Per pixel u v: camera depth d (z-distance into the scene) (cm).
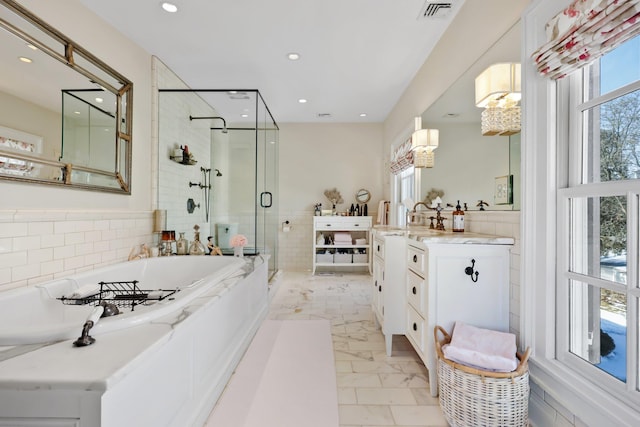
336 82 364
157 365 109
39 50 180
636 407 102
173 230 306
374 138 543
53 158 189
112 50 245
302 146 543
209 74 340
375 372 195
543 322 141
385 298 221
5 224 160
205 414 149
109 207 240
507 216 168
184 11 230
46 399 83
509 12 167
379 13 234
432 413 155
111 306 125
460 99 225
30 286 162
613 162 114
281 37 267
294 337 251
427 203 293
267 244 404
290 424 146
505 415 128
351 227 505
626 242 108
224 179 386
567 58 122
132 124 266
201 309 140
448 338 163
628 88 107
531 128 147
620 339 111
